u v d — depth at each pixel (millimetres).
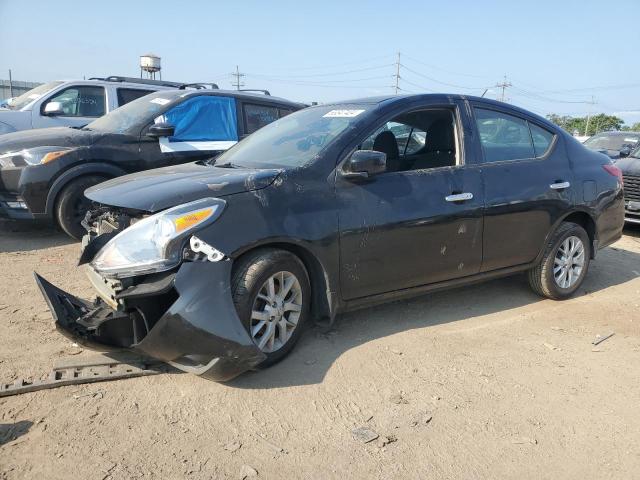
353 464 2676
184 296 2988
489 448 2859
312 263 3625
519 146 4820
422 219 3990
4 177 6055
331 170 3701
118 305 3148
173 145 6922
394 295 4066
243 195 3309
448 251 4219
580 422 3143
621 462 2809
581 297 5332
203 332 2990
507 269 4715
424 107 4289
